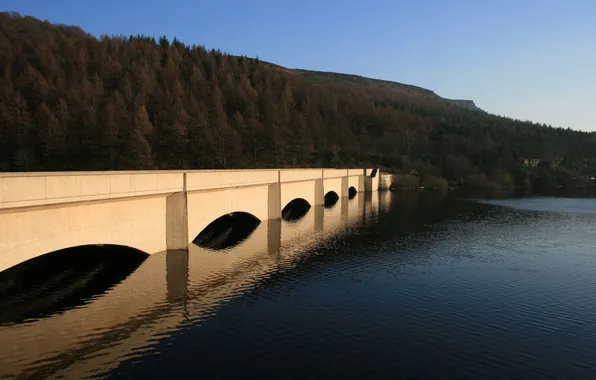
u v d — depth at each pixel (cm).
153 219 3164
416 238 4581
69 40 12962
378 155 14300
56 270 2891
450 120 19188
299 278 2950
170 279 2773
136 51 14312
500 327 2150
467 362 1772
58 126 8125
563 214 6825
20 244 2017
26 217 2047
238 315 2233
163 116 9675
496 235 4844
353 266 3319
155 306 2316
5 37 12025
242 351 1822
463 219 6147
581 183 14262
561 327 2164
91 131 8450
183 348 1834
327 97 16988
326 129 14675
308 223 5534
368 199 9256
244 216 5475
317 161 12325
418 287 2803
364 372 1670
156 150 9038
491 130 17662
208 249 3678
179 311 2259
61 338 1889
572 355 1852
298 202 7906
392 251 3903
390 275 3088
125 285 2628
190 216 3484
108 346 1830
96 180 2428
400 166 13638
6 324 2025
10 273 2811
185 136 9262
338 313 2300
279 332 2030
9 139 8138
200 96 12488
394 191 11550
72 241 2359
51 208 2195
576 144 17962
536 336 2048
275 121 11819
